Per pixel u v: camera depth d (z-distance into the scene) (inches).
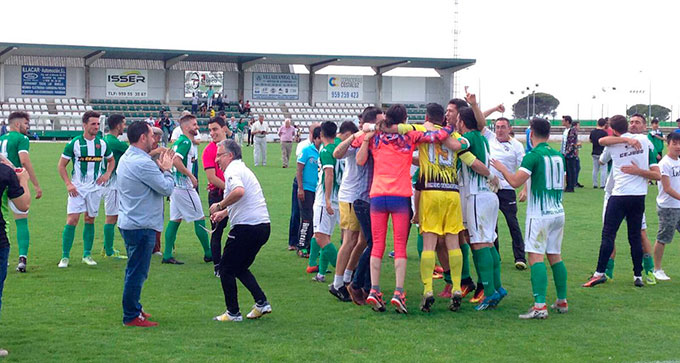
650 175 318.3
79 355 221.0
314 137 382.0
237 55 1908.2
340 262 294.8
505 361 221.1
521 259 365.4
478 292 299.3
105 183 374.0
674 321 269.6
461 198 291.0
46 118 1780.3
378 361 219.8
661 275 342.6
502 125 367.2
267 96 2097.7
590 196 703.7
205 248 376.2
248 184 262.4
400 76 2169.0
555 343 240.4
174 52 1846.7
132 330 249.4
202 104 1977.1
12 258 378.9
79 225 495.8
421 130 274.5
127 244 253.1
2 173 223.3
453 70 2142.0
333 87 2138.3
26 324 255.1
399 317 273.0
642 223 330.0
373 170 288.8
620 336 249.6
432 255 278.5
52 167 941.2
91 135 359.9
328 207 321.1
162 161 259.1
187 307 283.0
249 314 266.7
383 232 277.3
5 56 1792.6
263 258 389.4
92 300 290.8
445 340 243.0
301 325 259.8
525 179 273.3
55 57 1903.3
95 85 1945.1
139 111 1939.0
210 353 225.1
